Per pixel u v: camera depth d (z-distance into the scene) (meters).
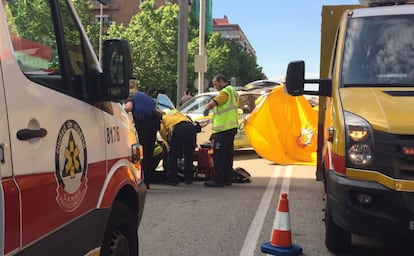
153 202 7.75
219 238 5.87
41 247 2.46
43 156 2.51
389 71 5.05
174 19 50.28
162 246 5.54
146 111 8.45
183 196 8.23
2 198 2.12
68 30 3.08
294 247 4.91
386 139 4.13
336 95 4.93
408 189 4.01
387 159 4.11
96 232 3.19
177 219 6.73
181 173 9.71
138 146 4.17
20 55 2.47
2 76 2.25
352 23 5.56
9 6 2.48
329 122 5.14
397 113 4.27
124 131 3.86
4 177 2.16
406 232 4.05
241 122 13.34
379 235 4.15
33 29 2.65
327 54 7.40
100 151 3.29
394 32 5.31
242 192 8.63
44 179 2.51
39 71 2.64
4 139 2.18
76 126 2.93
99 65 3.44
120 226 3.69
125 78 3.18
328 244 5.19
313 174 10.77
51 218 2.58
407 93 4.68
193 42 50.50
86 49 3.28
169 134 9.13
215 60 56.56
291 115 12.23
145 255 5.23
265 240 5.80
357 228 4.22
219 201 7.86
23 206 2.29
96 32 52.12
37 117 2.48
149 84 49.78
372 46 5.27
